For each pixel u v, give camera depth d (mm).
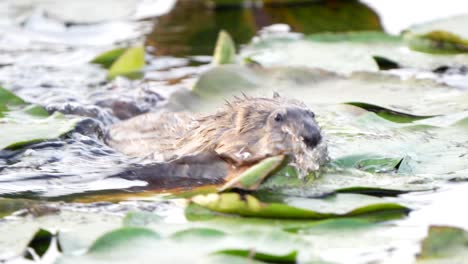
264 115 9773
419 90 12148
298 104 9984
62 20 18234
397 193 8844
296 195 8766
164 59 15289
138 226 7891
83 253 7246
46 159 10305
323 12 18141
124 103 12562
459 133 10352
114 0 19766
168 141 10672
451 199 8609
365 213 8297
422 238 7668
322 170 9484
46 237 8000
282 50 14422
